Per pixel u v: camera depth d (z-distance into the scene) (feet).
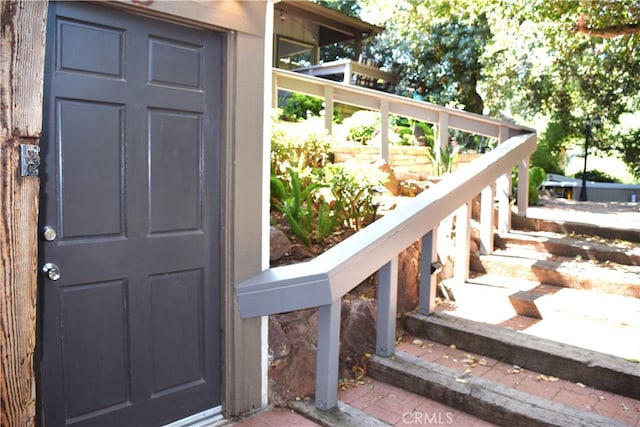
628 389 8.19
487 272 13.21
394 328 10.11
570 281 11.77
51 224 6.89
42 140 6.72
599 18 17.81
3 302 5.46
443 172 18.20
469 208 12.37
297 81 16.29
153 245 7.95
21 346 5.66
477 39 33.37
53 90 6.78
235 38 8.31
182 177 8.20
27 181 5.58
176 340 8.40
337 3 45.65
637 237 13.25
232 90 8.38
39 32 5.45
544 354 9.10
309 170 14.20
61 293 7.10
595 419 7.47
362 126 24.62
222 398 9.00
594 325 10.28
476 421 8.25
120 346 7.74
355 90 16.89
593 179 55.57
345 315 10.25
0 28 5.16
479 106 37.55
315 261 8.73
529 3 18.90
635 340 9.48
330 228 12.25
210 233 8.64
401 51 37.58
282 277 8.49
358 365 10.03
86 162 7.17
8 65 5.26
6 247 5.45
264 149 8.94
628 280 10.97
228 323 8.79
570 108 42.11
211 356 8.87
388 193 14.92
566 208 19.06
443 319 10.92
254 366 9.06
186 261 8.38
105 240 7.44
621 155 51.62
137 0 7.10
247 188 8.68
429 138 21.76
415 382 9.18
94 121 7.20
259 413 8.99
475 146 37.35
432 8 25.34
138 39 7.51
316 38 37.45
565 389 8.55
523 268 12.56
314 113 27.25
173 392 8.43
